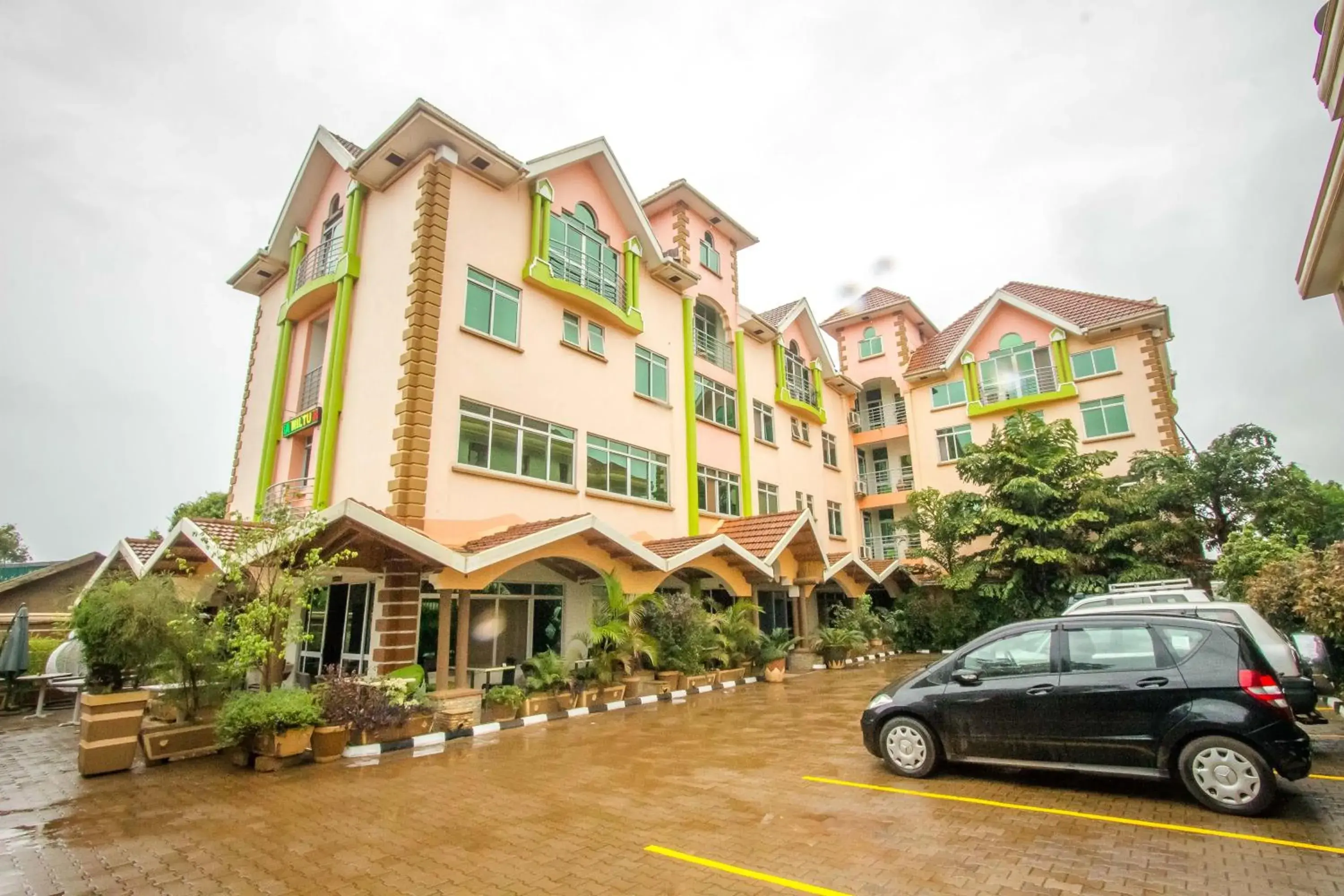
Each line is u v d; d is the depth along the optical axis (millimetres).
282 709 8641
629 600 14922
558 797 7156
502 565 12555
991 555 23469
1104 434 26750
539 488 15852
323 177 18797
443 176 14984
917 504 26219
